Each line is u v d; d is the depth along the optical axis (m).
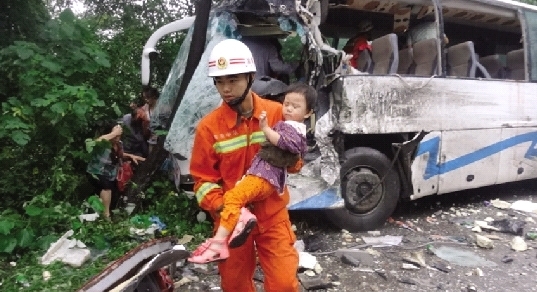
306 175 4.75
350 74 4.88
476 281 4.11
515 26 6.88
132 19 9.01
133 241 4.52
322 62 4.76
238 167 2.62
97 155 5.10
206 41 4.88
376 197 5.21
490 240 4.94
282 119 2.67
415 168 5.32
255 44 5.02
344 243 4.86
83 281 3.71
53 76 5.21
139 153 6.09
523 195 6.85
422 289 3.94
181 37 7.62
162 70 7.59
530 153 6.17
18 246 4.18
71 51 5.40
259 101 2.64
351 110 4.85
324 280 4.00
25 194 4.98
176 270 4.06
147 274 2.47
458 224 5.55
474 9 6.07
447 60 6.37
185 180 4.73
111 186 5.22
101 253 4.28
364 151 5.13
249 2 4.67
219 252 2.42
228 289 2.84
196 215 5.15
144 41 7.66
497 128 5.81
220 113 2.60
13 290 3.59
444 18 6.61
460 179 5.66
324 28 6.54
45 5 7.43
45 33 5.46
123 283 2.31
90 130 5.51
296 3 4.61
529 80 6.15
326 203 4.80
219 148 2.59
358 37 6.12
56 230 4.49
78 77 5.48
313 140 4.83
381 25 6.52
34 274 3.79
